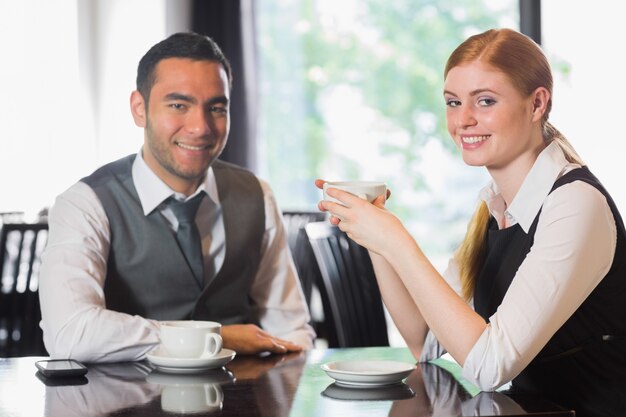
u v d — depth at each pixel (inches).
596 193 68.3
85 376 71.1
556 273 66.1
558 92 206.2
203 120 88.4
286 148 243.8
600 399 70.3
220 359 72.1
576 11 204.8
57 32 213.0
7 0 207.5
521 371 71.1
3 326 132.5
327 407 59.8
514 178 72.9
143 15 223.6
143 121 91.6
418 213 240.7
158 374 71.6
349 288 104.7
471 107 71.0
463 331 66.0
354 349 84.8
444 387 66.7
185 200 93.1
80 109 216.4
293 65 243.4
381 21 241.4
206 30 231.5
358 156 243.0
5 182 206.2
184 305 93.5
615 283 69.7
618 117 198.7
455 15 238.5
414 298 68.2
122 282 91.9
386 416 57.5
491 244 76.0
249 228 97.3
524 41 71.4
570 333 70.4
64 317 81.8
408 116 241.3
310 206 243.6
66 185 213.8
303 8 243.0
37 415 58.1
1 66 206.7
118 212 91.3
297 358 79.0
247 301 99.0
